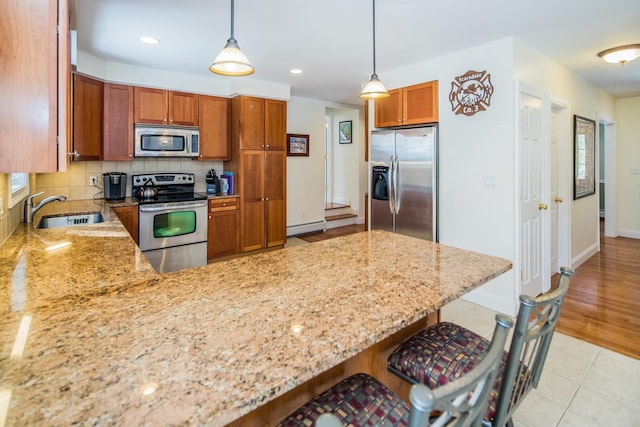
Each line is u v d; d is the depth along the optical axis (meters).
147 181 4.23
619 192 5.89
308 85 4.89
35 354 0.82
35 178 3.23
